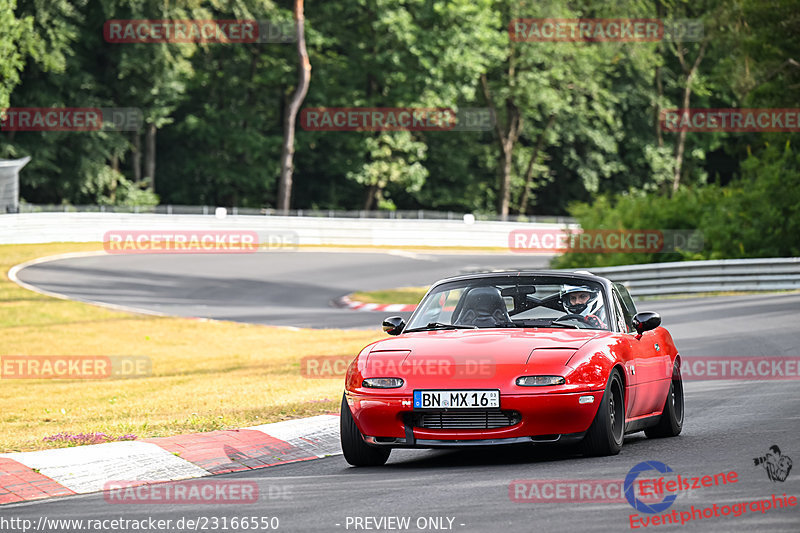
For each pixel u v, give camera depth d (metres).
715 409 39.72
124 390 57.38
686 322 79.25
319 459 31.62
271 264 146.62
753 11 133.12
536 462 28.28
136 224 165.88
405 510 22.38
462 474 26.86
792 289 107.06
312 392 47.97
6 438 37.03
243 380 59.00
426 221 193.62
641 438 33.81
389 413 27.95
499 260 165.25
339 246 183.12
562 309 32.34
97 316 101.31
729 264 107.75
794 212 119.12
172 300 113.19
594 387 27.81
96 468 28.67
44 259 139.88
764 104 132.62
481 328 31.44
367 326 92.31
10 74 175.88
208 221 171.50
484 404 27.39
